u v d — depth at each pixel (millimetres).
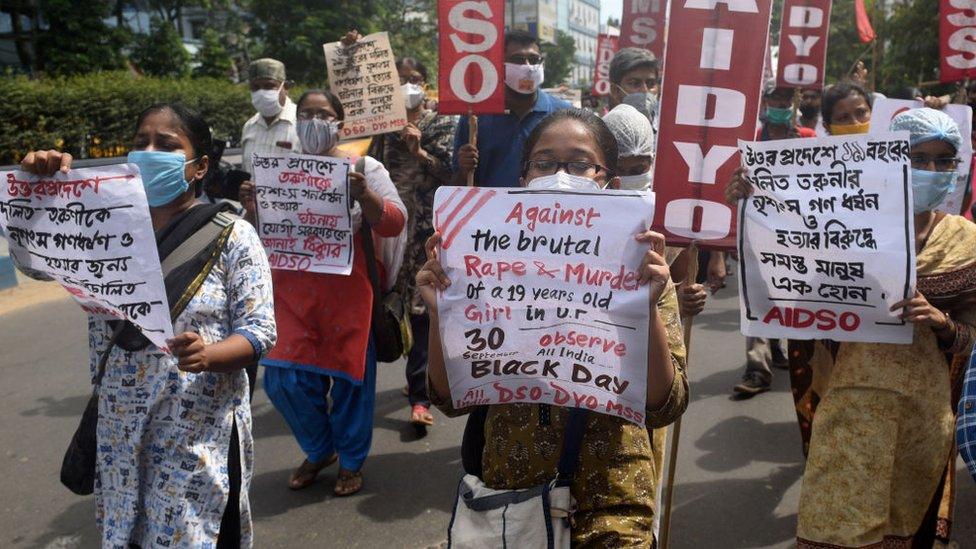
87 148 14656
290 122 5121
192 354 1911
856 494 2400
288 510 3549
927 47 18672
